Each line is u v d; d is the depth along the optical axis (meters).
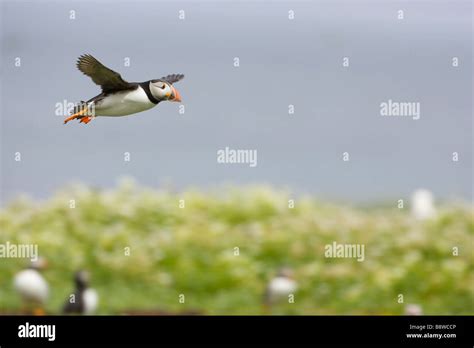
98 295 14.14
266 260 16.31
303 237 17.08
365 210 22.02
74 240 16.45
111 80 9.09
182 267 15.31
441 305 14.17
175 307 13.82
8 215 17.41
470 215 19.03
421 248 16.61
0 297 13.66
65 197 18.78
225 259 15.46
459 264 15.41
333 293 14.61
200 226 17.20
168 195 19.70
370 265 15.59
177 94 9.29
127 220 17.72
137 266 15.20
